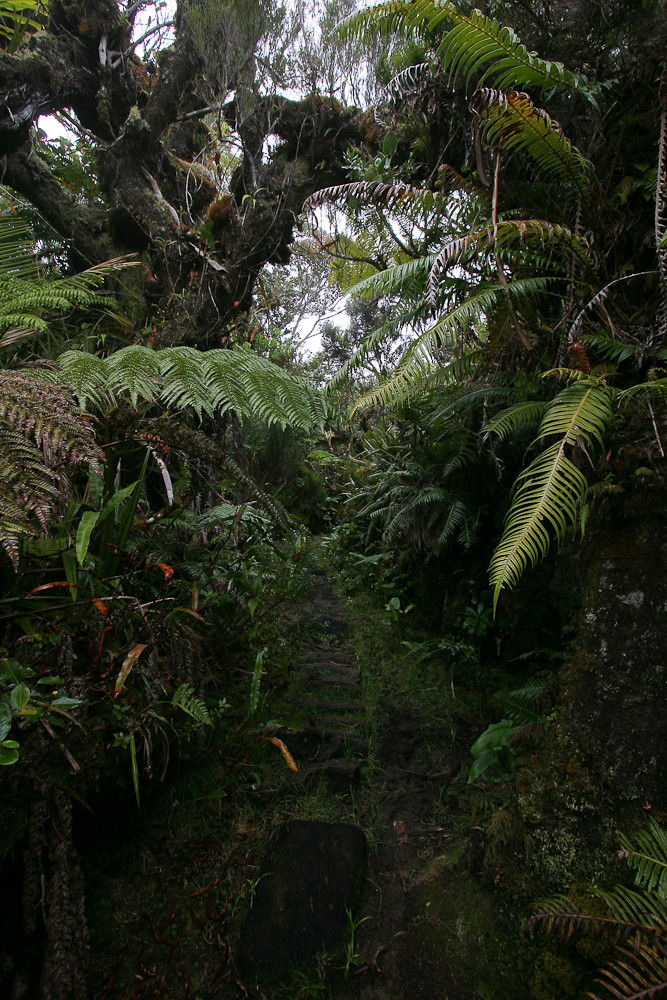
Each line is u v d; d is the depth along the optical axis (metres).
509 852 1.78
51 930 1.38
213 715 2.27
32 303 1.81
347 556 4.71
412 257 3.18
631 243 2.14
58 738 1.45
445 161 3.06
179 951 1.67
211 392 1.80
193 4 3.33
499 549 1.58
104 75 3.41
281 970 1.68
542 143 1.98
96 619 1.80
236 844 1.99
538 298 2.30
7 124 3.04
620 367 2.01
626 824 1.53
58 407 1.36
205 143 4.19
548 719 1.87
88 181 3.55
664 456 1.58
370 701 2.85
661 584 1.56
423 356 2.00
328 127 3.79
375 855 2.06
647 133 2.15
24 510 1.14
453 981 1.64
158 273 3.31
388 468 3.91
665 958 1.31
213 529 2.72
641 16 2.19
